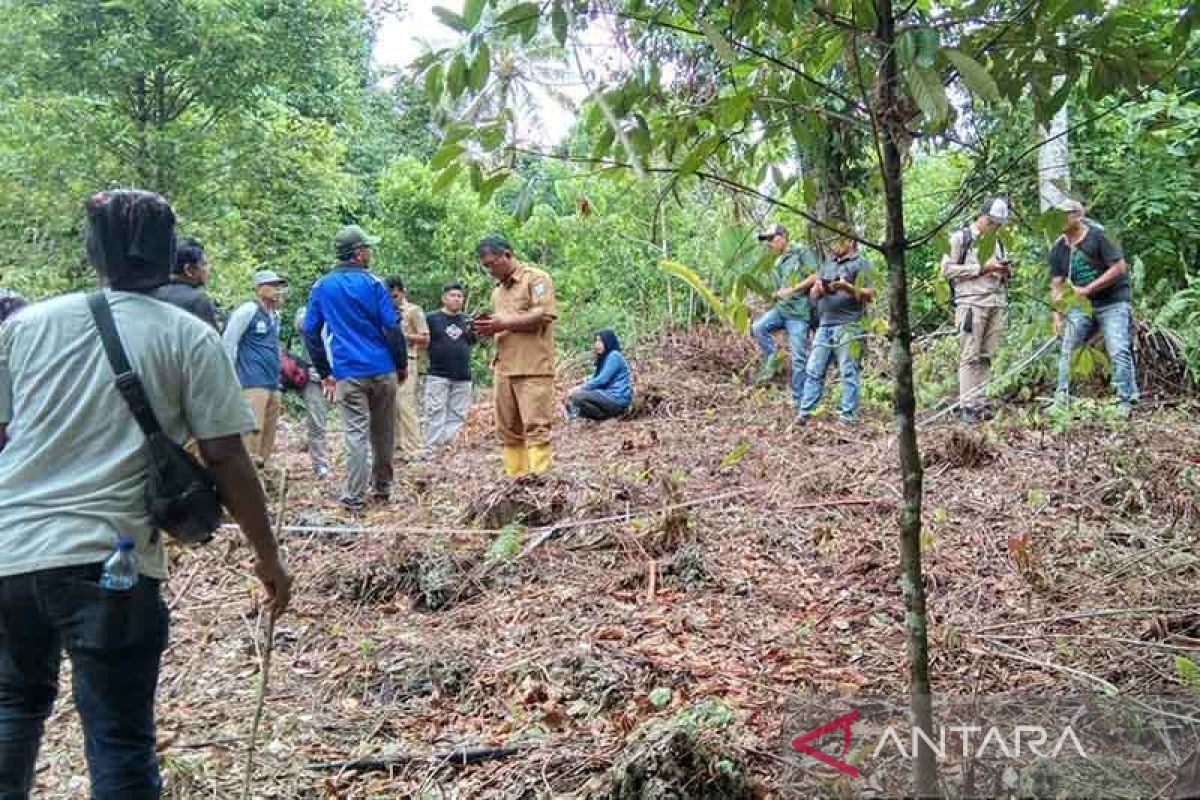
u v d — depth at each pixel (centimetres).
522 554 520
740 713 337
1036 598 431
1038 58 255
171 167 1311
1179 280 948
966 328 817
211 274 1264
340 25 1399
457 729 356
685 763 285
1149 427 667
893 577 465
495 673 392
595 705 364
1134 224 921
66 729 374
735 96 235
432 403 933
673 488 537
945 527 521
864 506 567
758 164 326
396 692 388
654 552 516
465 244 1833
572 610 454
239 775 329
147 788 243
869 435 761
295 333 1708
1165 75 251
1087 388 845
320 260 1645
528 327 677
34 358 239
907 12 227
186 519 242
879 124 231
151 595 242
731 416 937
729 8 228
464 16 217
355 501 680
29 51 1232
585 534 545
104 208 243
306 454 1028
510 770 323
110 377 236
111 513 233
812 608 441
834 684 354
